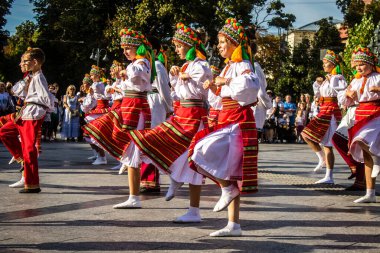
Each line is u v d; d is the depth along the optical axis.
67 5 35.03
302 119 18.41
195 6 27.77
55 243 4.13
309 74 32.88
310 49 38.66
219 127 4.42
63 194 6.32
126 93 5.68
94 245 4.09
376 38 16.27
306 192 6.82
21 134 6.40
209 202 5.97
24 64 6.39
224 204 4.34
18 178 7.60
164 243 4.19
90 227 4.68
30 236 4.33
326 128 7.64
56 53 40.16
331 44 43.12
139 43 5.67
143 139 5.04
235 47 4.56
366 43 23.50
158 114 6.55
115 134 5.55
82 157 10.86
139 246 4.09
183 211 5.43
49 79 39.81
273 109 18.05
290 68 33.97
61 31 38.41
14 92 6.53
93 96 10.07
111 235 4.41
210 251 3.99
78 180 7.50
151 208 5.56
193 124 5.05
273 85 35.56
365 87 6.07
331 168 7.63
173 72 5.29
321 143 7.67
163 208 5.57
